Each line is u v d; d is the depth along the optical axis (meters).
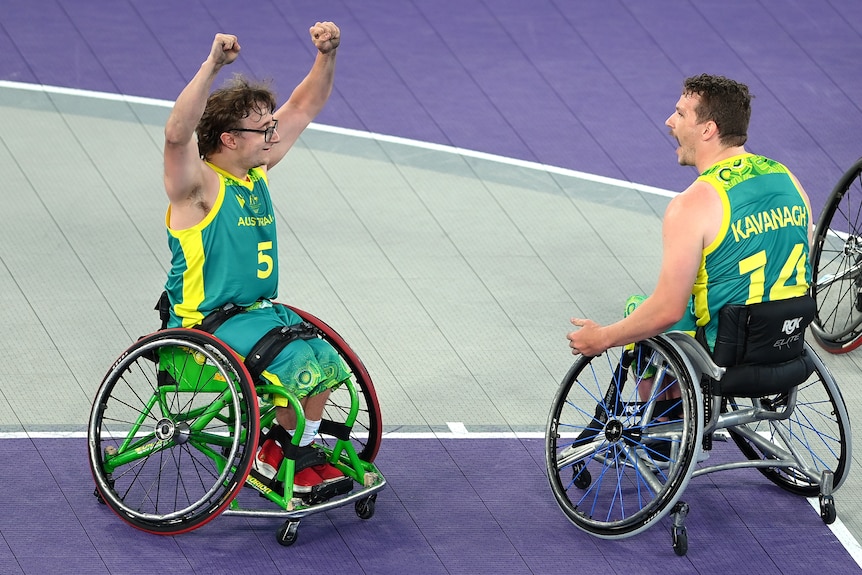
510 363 20.88
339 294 23.36
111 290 23.12
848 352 21.69
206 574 14.70
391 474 17.42
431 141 32.62
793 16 44.34
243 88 15.35
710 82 15.35
